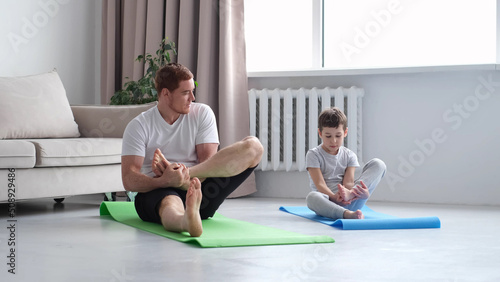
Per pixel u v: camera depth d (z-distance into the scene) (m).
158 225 2.61
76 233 2.44
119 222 2.77
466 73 3.75
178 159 2.69
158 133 2.64
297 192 4.14
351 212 2.74
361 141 3.94
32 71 4.12
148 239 2.28
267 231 2.42
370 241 2.25
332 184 3.07
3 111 3.31
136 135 2.60
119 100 4.09
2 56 3.91
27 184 2.98
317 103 4.02
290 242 2.18
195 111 2.71
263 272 1.69
